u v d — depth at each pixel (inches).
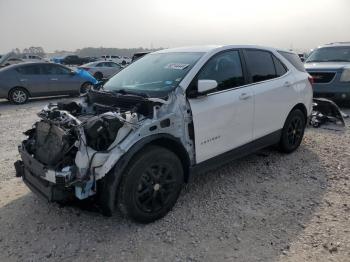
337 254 125.6
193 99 157.9
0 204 167.9
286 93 213.3
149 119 141.9
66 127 139.5
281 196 171.8
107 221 151.7
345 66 374.9
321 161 218.1
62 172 130.6
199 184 185.9
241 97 179.5
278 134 215.3
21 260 127.6
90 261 126.3
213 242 135.1
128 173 135.9
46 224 150.5
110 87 182.5
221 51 179.8
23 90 513.7
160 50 208.8
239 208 160.2
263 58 204.7
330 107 312.2
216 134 168.4
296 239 135.3
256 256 126.0
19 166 159.3
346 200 166.2
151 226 146.9
